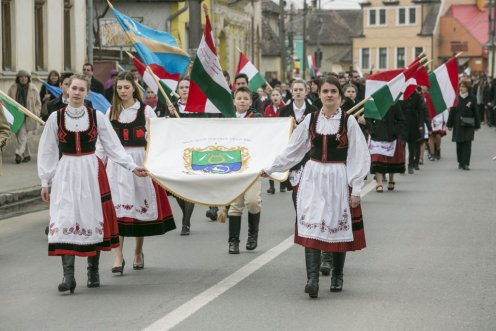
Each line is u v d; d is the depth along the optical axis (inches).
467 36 4202.8
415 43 4109.3
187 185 387.5
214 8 1691.7
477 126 894.4
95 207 360.2
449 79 775.7
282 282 376.2
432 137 1012.5
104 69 1043.3
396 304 335.9
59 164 359.6
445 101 778.8
